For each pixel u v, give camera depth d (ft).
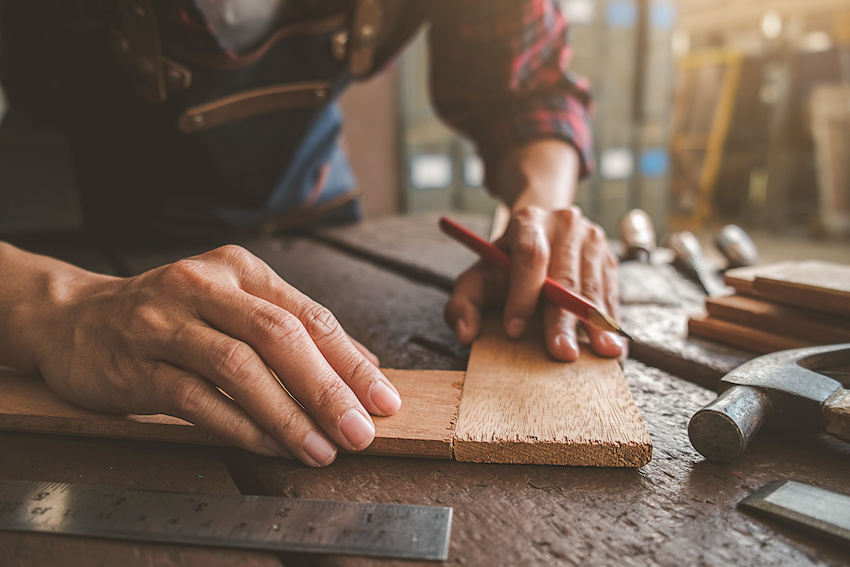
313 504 1.53
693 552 1.36
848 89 17.47
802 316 2.43
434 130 9.68
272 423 1.69
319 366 1.75
